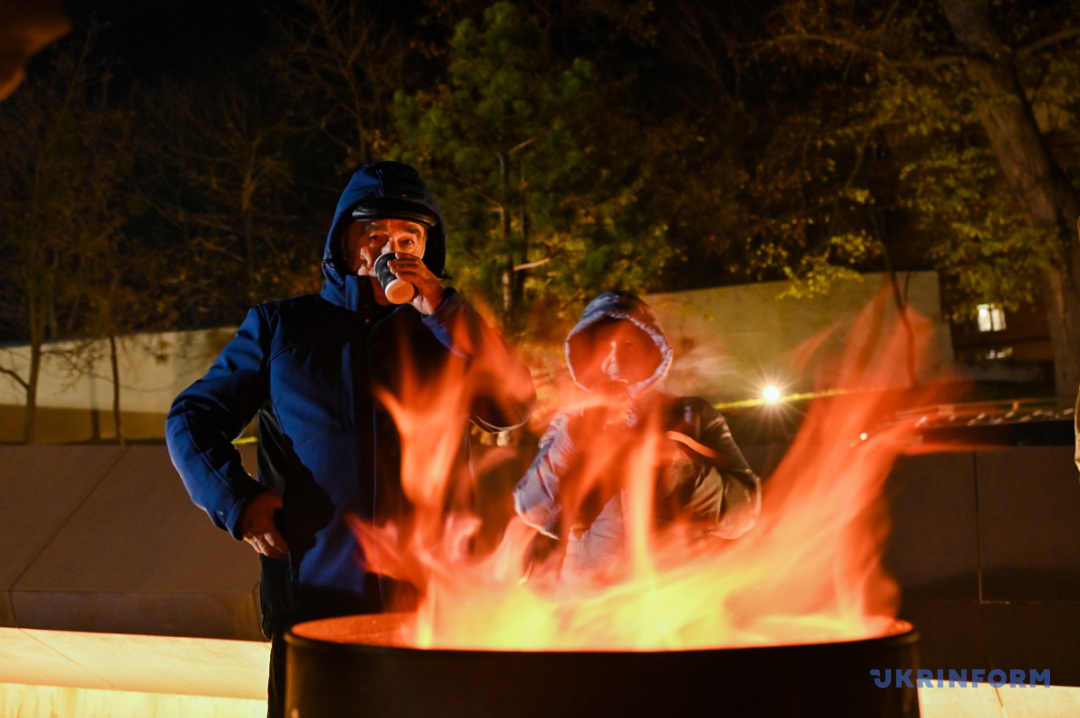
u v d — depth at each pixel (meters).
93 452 3.90
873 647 1.28
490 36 10.41
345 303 2.16
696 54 22.48
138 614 3.20
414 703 1.25
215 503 1.94
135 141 21.23
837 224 19.28
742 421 21.42
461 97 10.34
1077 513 2.84
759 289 23.44
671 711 1.19
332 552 1.95
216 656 3.19
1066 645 2.60
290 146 22.73
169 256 22.81
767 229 19.14
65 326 23.53
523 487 2.51
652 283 11.06
